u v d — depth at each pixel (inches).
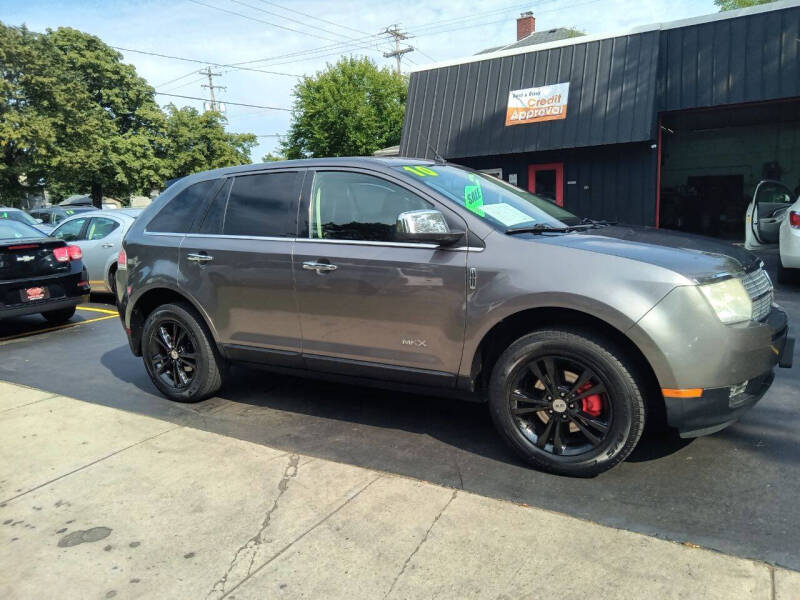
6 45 1184.2
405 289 129.3
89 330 293.1
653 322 105.6
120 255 184.1
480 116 526.6
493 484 117.9
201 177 172.4
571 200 514.6
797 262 290.0
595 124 471.5
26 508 114.5
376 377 138.9
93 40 1453.0
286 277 145.6
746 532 97.6
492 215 129.3
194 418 162.1
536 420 123.4
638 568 88.8
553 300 112.7
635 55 466.0
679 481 115.6
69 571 94.4
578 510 106.7
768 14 429.4
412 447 137.7
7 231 291.4
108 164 1350.9
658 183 487.2
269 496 115.1
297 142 1494.8
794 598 80.6
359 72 1392.7
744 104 447.2
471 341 123.3
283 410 165.9
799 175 669.3
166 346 174.6
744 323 109.3
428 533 100.4
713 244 127.6
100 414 164.2
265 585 89.3
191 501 114.4
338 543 98.7
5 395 185.3
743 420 143.5
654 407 117.3
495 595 84.7
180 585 90.2
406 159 150.0
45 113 1224.8
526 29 1315.2
